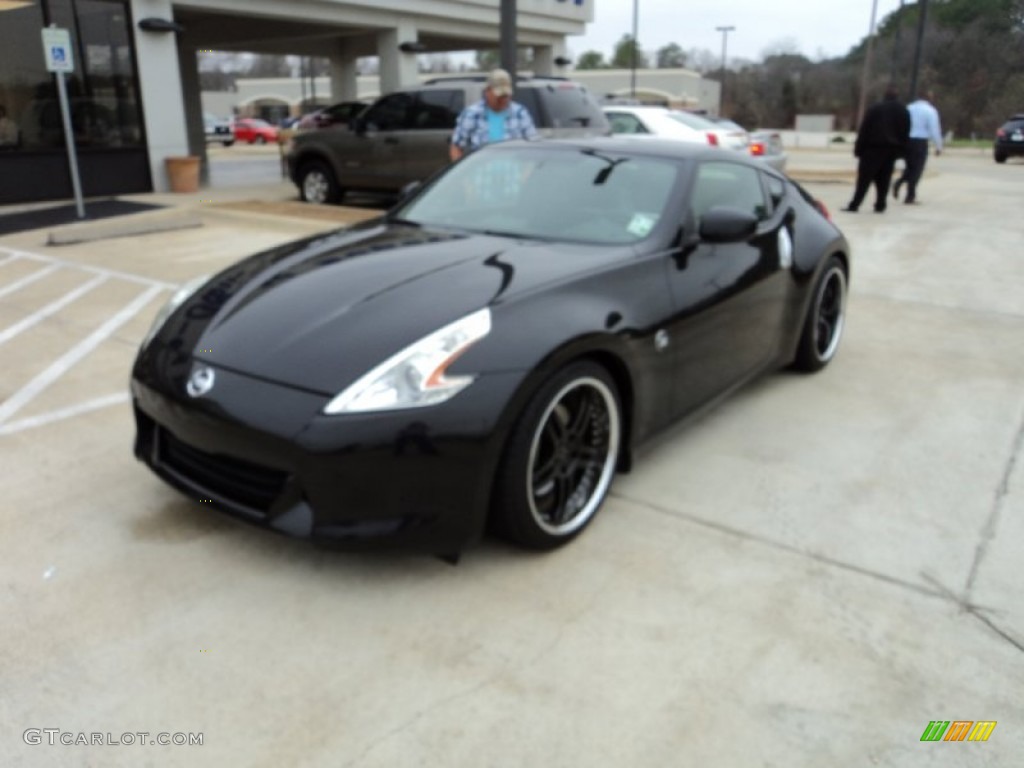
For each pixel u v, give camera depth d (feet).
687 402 10.95
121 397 13.34
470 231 11.44
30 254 25.16
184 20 56.59
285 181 53.16
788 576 8.67
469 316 8.30
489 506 8.26
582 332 8.57
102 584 8.24
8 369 14.70
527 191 11.97
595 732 6.52
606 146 12.47
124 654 7.26
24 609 7.84
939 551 9.23
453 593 8.21
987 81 184.96
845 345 17.12
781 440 12.20
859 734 6.57
